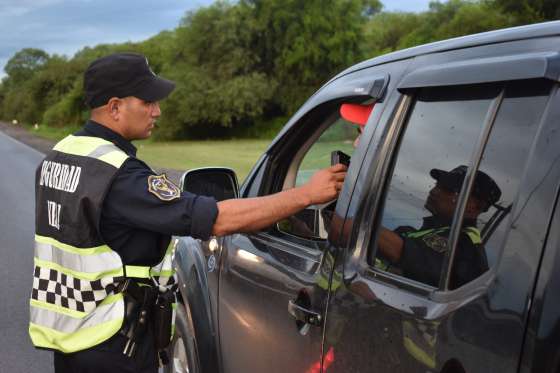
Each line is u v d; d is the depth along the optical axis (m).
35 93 89.75
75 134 2.14
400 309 1.56
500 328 1.27
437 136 1.66
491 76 1.47
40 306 2.09
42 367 4.45
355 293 1.75
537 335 1.20
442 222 1.57
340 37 46.25
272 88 47.16
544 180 1.27
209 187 2.65
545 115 1.33
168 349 3.24
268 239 2.42
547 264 1.22
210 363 2.73
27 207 11.92
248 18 47.59
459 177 1.54
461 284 1.44
